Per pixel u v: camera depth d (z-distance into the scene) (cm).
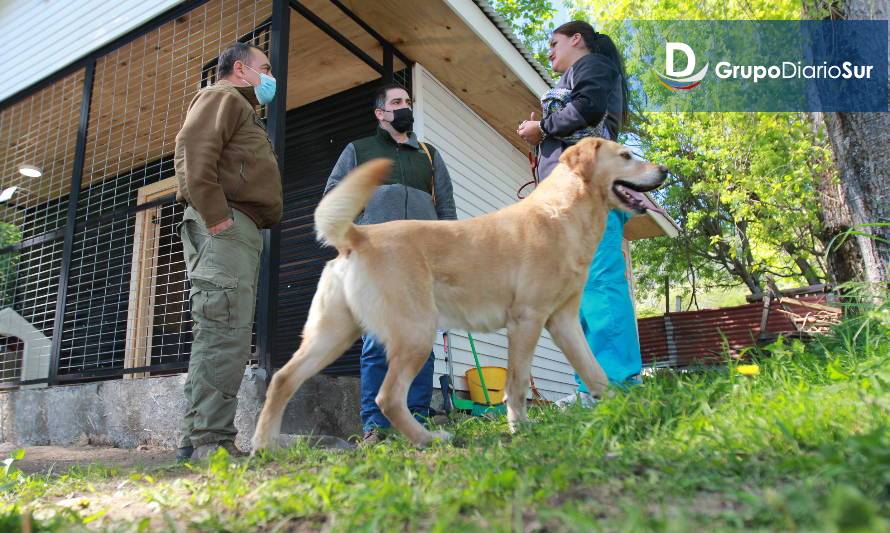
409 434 278
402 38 634
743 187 1463
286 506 173
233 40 621
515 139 881
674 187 1666
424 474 188
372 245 293
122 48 645
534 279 299
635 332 353
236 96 327
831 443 174
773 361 280
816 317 491
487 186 795
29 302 842
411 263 292
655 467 179
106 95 717
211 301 309
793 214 1346
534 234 303
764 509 130
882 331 295
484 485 163
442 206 421
